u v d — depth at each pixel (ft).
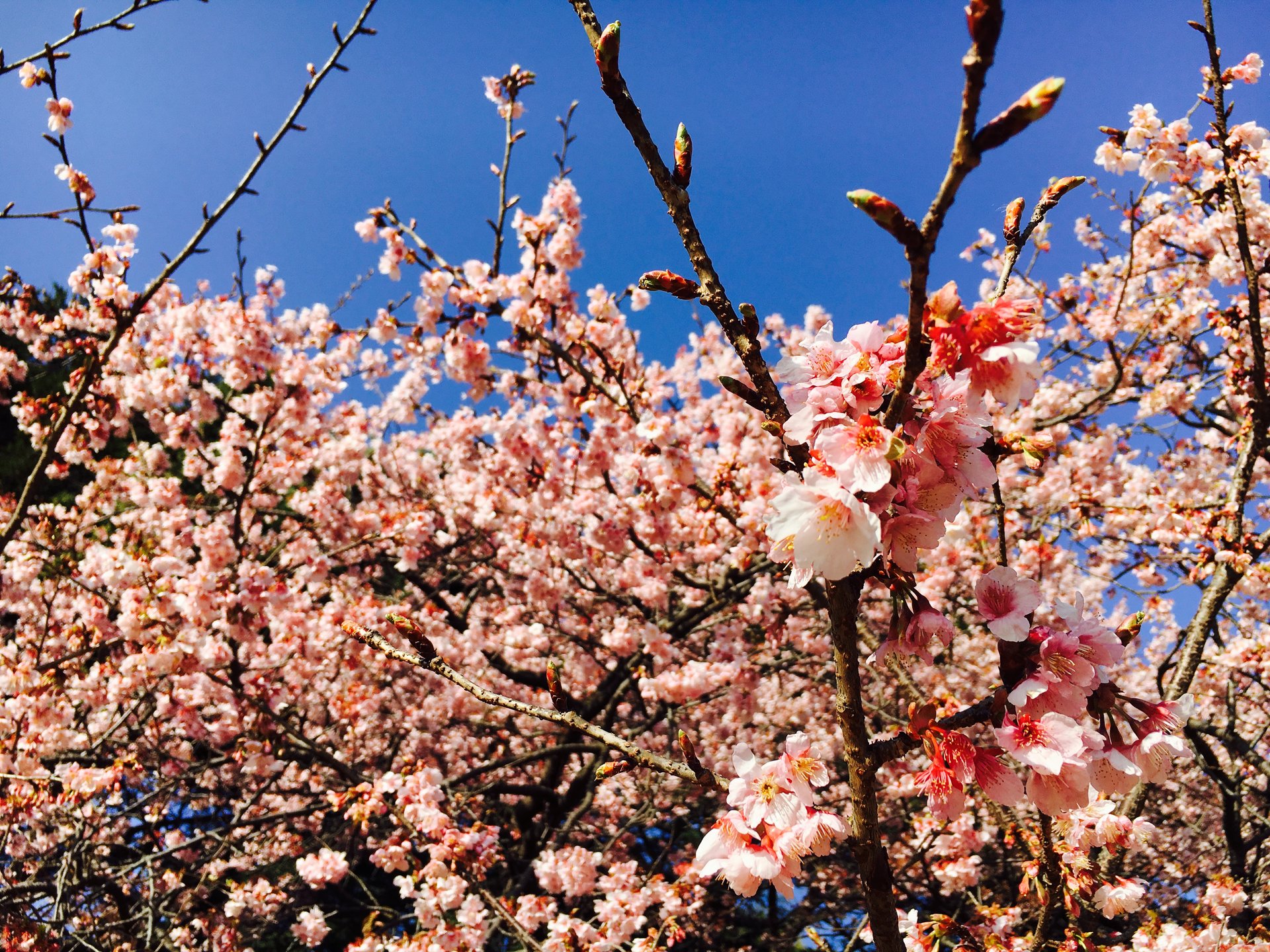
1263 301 20.92
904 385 4.69
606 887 18.79
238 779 27.66
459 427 26.32
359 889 30.66
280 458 25.38
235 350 22.50
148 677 19.88
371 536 24.71
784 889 5.56
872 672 27.91
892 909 5.54
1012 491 27.53
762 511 20.39
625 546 23.77
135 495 23.39
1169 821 27.78
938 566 24.36
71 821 19.63
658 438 19.01
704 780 6.00
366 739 31.22
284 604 20.26
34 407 22.59
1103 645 5.35
